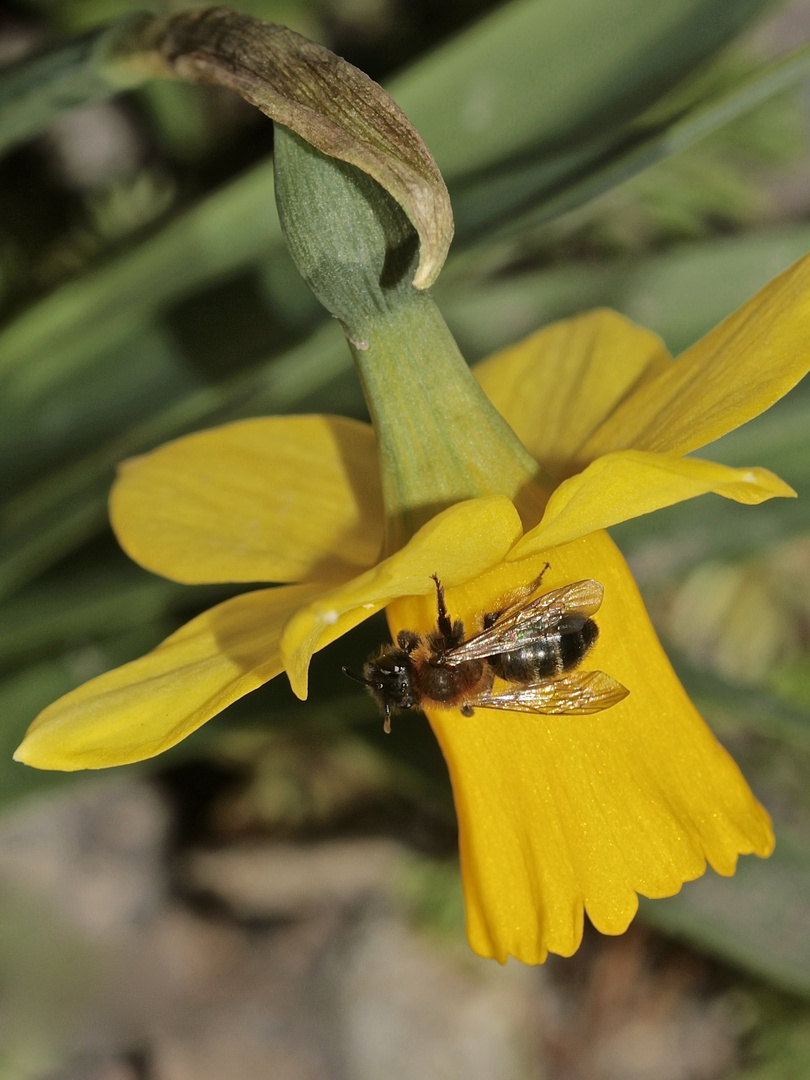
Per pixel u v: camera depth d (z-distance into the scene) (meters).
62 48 0.15
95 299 0.18
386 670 0.15
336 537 0.14
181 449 0.14
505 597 0.13
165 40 0.14
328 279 0.13
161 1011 0.25
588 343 0.15
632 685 0.13
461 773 0.13
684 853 0.13
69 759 0.13
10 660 0.19
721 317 0.20
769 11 0.17
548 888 0.13
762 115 0.25
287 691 0.18
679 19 0.18
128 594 0.18
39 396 0.18
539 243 0.23
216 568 0.14
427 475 0.13
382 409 0.13
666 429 0.13
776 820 0.24
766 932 0.17
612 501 0.12
